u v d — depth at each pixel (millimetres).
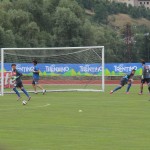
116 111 58875
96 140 37500
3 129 43219
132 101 74188
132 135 39906
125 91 100938
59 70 124312
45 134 40406
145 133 40938
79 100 76000
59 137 38906
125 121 49000
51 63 127875
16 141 36969
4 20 194500
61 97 82938
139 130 42656
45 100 76125
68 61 127000
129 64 137625
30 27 196250
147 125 45906
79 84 124062
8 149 33719
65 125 45844
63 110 59969
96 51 124938
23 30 196750
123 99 78250
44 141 37000
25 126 45188
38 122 48094
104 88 108750
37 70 91938
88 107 64000
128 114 55406
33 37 197625
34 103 70250
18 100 75500
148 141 37031
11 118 51469
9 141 36969
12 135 39844
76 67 123938
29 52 131125
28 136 39344
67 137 38906
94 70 123250
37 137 38844
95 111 58781
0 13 194625
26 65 120312
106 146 34969
